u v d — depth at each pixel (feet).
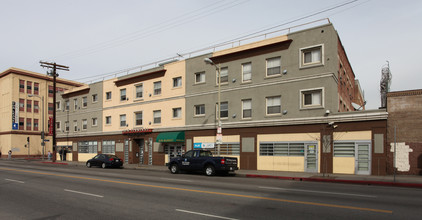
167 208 29.27
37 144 199.93
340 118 66.23
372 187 46.37
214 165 65.21
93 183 49.42
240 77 82.53
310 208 28.91
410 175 59.21
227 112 84.89
